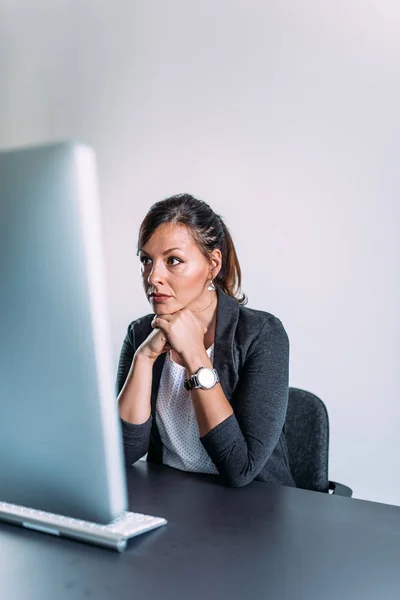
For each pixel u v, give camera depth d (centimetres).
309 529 97
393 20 261
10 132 374
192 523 99
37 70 363
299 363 288
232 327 147
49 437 78
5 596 75
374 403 270
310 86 281
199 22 309
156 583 79
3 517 95
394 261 264
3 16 372
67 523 91
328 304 280
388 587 79
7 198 74
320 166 280
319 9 277
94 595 76
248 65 296
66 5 351
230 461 122
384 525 99
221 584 79
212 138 308
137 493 116
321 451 159
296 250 287
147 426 139
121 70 335
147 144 328
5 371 78
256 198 296
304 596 76
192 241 140
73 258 72
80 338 74
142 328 164
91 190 71
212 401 125
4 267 75
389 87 263
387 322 267
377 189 267
